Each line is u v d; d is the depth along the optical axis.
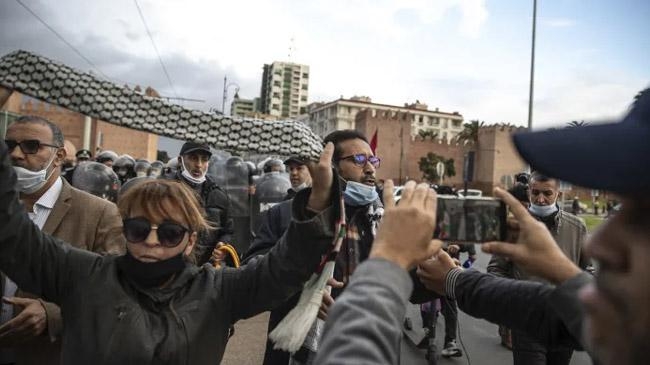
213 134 1.32
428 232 0.98
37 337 2.16
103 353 1.49
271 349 2.62
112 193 5.82
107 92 1.22
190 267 1.71
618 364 0.62
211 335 1.63
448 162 69.19
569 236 3.13
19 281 1.54
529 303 1.33
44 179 2.27
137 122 1.24
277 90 146.00
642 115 0.65
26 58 1.18
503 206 1.20
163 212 1.58
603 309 0.64
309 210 1.46
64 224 2.39
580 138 0.67
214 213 4.19
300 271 1.51
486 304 1.43
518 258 1.14
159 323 1.55
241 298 1.68
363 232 2.54
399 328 0.88
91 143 32.59
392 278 0.91
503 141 68.25
